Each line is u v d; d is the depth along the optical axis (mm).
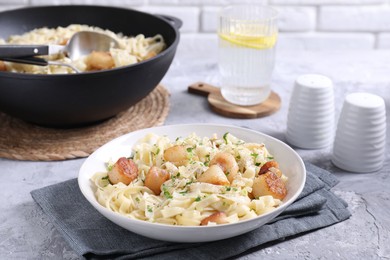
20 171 875
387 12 1450
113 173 773
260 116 1006
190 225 708
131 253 718
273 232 749
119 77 880
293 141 929
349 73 1146
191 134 849
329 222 777
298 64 1187
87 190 753
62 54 995
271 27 993
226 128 862
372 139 859
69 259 730
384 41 1478
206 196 730
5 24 1075
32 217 792
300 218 778
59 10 1102
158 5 1415
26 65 964
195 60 1216
